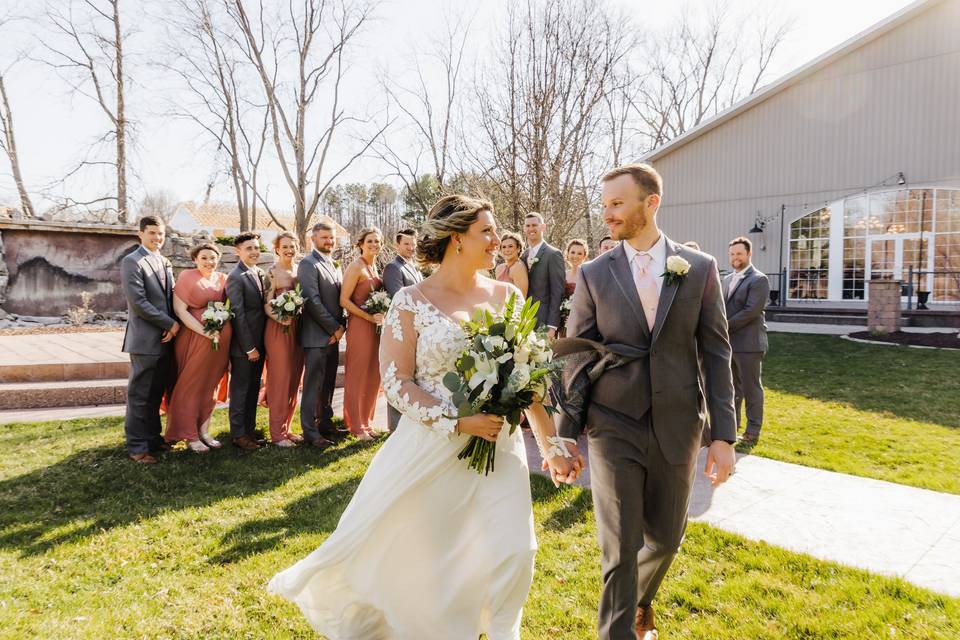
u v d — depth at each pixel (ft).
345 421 20.12
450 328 7.52
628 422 7.71
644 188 7.89
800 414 23.25
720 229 67.97
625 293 7.88
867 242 59.93
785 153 63.67
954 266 55.98
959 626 9.02
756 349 19.30
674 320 7.61
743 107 64.90
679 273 7.54
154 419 18.37
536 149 48.29
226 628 9.23
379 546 7.68
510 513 7.28
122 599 10.02
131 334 17.39
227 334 18.76
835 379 30.07
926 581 10.59
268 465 17.20
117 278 53.26
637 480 7.64
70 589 10.36
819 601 9.83
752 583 10.44
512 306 7.21
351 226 141.38
